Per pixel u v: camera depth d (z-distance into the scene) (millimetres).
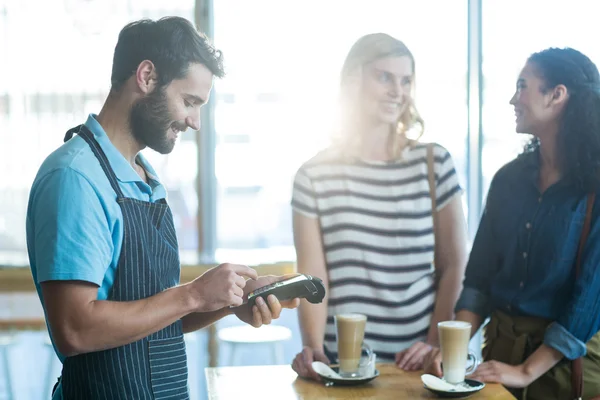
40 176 1464
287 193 4277
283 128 4238
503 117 4203
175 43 1512
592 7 4051
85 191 1433
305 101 4215
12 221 4043
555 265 2096
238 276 1512
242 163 4250
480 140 4219
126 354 1531
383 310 2316
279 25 4188
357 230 2322
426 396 1854
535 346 2117
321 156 2396
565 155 2119
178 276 1706
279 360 4055
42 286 1431
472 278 2295
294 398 1843
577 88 2086
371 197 2340
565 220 2100
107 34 4066
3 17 4008
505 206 2240
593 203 2078
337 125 2410
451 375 1916
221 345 4152
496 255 2279
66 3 4035
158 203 1612
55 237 1400
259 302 1693
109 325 1411
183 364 1655
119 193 1516
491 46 4184
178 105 1545
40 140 4059
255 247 4289
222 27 4176
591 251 2053
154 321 1446
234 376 2055
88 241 1417
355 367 1990
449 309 2320
